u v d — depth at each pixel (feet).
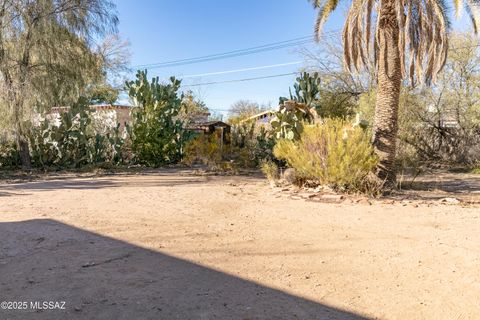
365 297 10.25
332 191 28.78
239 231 17.20
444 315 9.27
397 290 10.73
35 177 41.73
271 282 11.23
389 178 32.22
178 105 59.31
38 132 50.55
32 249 14.23
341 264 12.85
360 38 36.14
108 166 52.13
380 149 32.50
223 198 26.50
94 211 21.47
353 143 28.78
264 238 16.03
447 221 19.58
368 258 13.50
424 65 39.34
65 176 42.83
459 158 61.46
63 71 49.60
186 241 15.44
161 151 55.01
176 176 42.75
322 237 16.26
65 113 50.65
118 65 96.94
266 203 24.70
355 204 24.62
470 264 12.90
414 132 63.77
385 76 32.81
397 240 15.85
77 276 11.53
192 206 23.34
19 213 20.74
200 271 12.07
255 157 52.03
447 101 63.31
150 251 14.08
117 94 106.52
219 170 48.39
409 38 32.07
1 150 50.98
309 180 31.14
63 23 49.49
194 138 56.65
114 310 9.31
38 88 47.62
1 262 12.76
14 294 10.19
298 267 12.53
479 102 59.47
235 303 9.79
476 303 9.91
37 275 11.58
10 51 46.75
